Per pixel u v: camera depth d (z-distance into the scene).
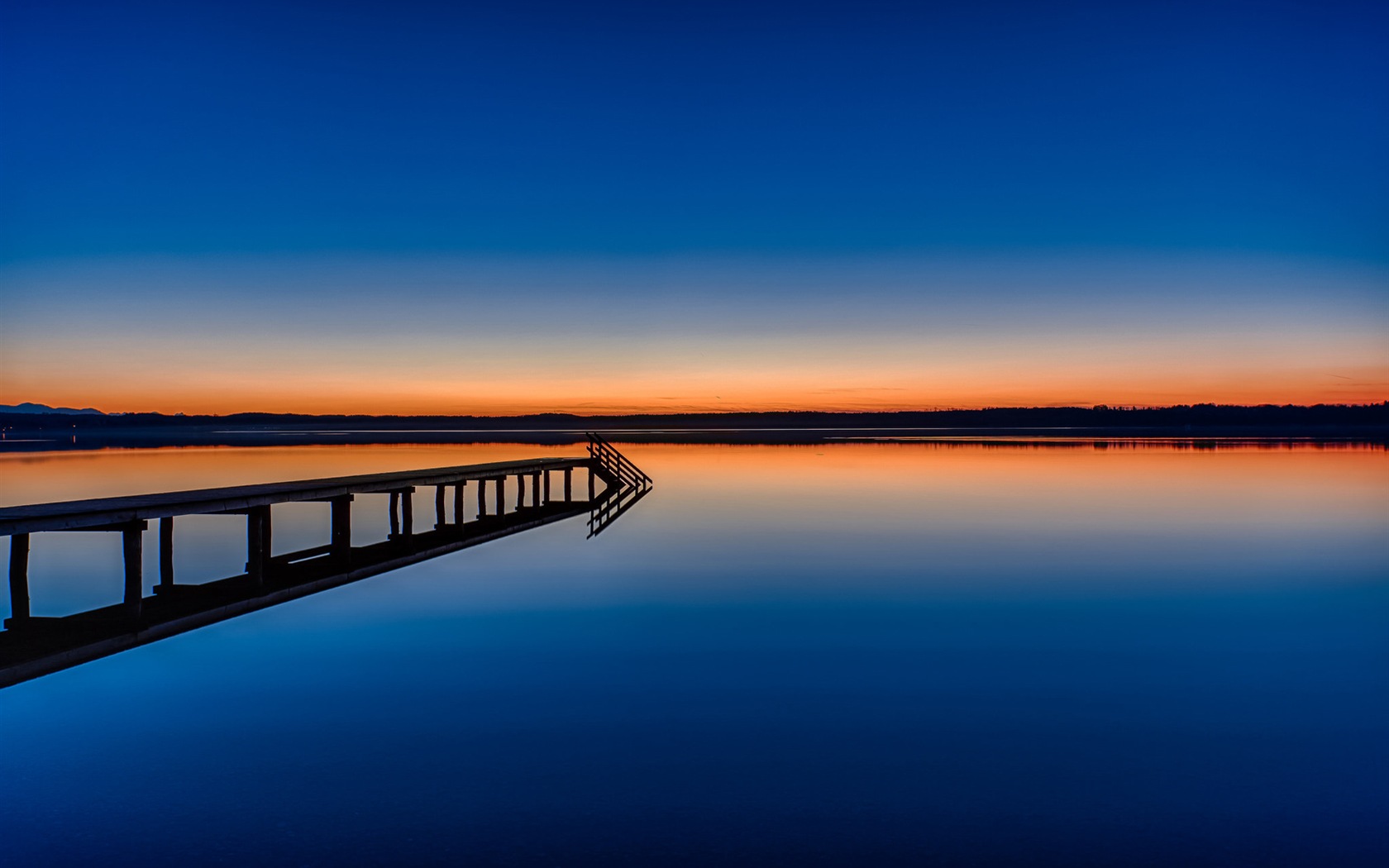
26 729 8.89
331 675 10.68
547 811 7.09
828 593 15.59
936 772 7.84
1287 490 34.69
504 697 9.89
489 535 21.38
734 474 45.69
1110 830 6.79
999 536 22.75
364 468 44.97
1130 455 62.78
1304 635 12.63
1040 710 9.45
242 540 22.80
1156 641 12.29
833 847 6.53
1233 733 8.77
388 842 6.59
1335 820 6.95
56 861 6.34
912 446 82.19
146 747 8.42
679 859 6.36
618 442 106.75
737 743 8.52
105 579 16.98
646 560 19.06
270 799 7.32
